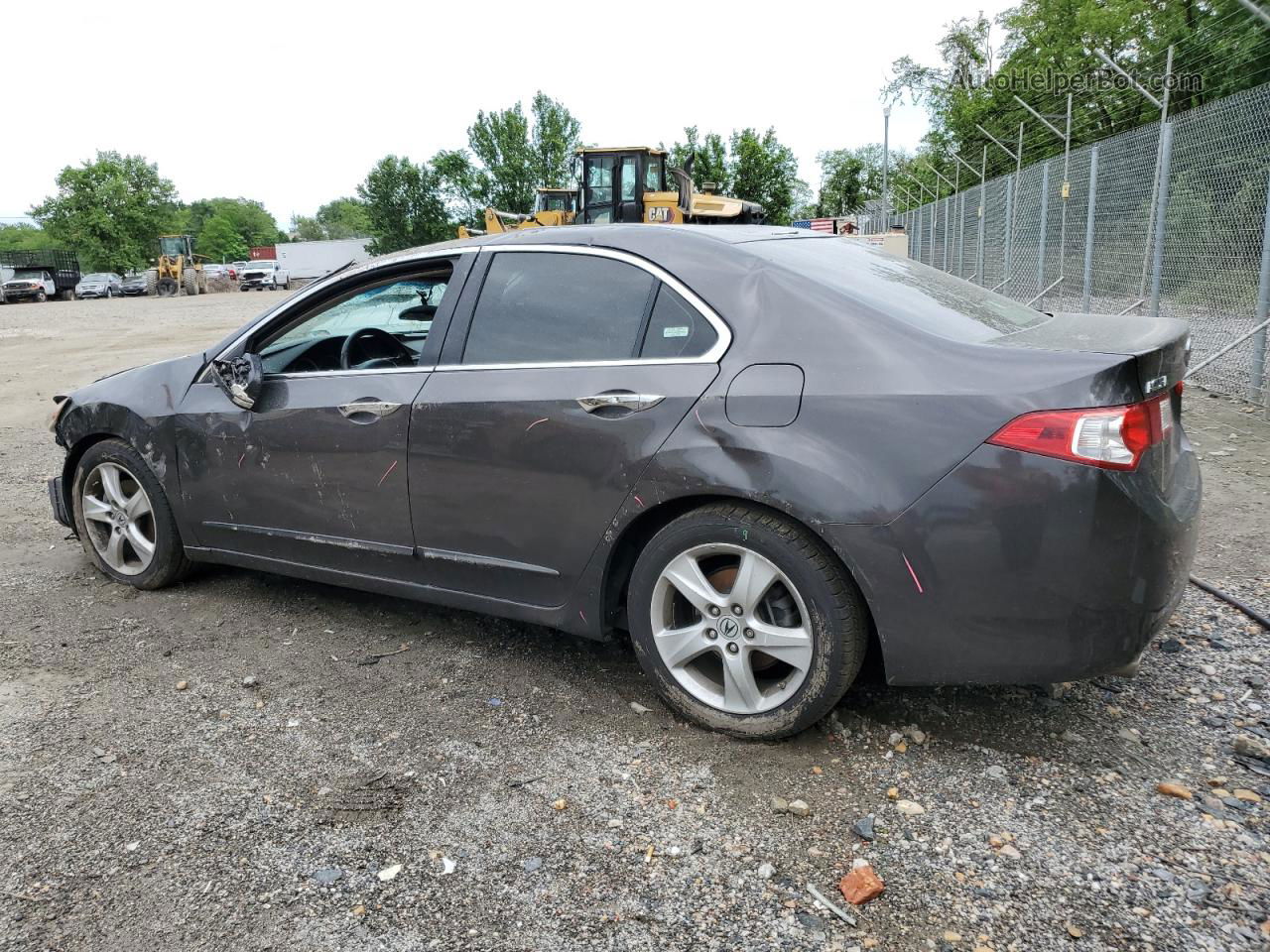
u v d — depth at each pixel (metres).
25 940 2.14
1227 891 2.17
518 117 61.00
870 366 2.62
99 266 81.75
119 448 4.25
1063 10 30.20
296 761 2.87
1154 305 9.25
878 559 2.55
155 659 3.62
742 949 2.07
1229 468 5.89
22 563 4.80
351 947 2.11
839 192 53.88
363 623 3.94
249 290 61.09
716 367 2.82
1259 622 3.59
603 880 2.30
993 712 3.01
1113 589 2.40
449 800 2.65
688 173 20.94
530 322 3.25
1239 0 9.74
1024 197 15.03
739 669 2.84
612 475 2.94
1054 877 2.24
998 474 2.42
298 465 3.68
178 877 2.35
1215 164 8.50
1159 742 2.81
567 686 3.32
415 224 63.75
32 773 2.82
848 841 2.41
